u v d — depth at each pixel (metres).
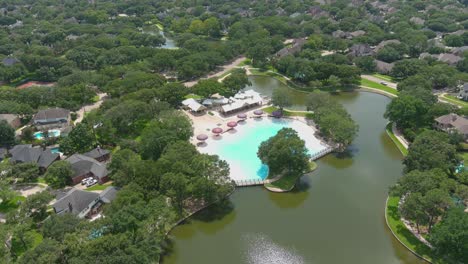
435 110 171.50
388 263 105.12
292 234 116.75
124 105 172.50
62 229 102.56
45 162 145.62
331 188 138.25
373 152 162.38
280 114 191.38
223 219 123.69
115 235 93.88
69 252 92.94
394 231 114.31
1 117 177.75
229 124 180.38
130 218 98.38
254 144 167.00
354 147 166.38
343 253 108.94
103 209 116.69
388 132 176.88
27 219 111.88
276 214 125.81
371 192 135.62
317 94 184.62
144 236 96.62
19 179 140.50
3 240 100.00
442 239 96.75
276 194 135.00
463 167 134.75
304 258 107.75
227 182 130.00
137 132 175.88
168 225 117.69
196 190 120.31
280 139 139.62
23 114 185.75
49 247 92.25
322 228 119.00
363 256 107.62
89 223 101.69
